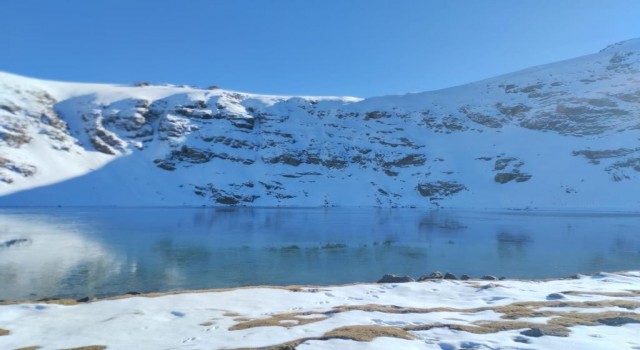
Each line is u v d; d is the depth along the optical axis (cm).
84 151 13725
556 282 2100
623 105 16275
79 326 1261
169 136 15850
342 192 14588
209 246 4212
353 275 2891
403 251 4053
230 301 1612
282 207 12594
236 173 14925
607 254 3903
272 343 1034
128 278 2698
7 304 1523
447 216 9100
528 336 1073
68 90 18288
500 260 3559
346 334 1066
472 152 16325
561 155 14175
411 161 16400
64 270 2909
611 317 1260
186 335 1159
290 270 3047
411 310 1438
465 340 1045
